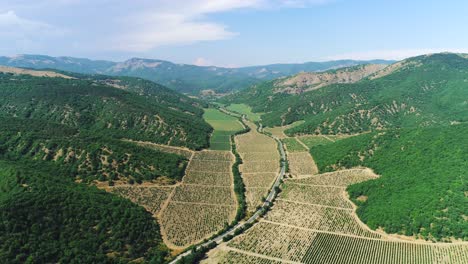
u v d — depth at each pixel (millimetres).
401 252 173375
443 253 167125
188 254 180750
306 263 170125
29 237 164250
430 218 187250
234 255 179250
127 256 175625
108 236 184250
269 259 174500
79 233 179250
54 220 179375
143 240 190000
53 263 159125
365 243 185000
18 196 182250
